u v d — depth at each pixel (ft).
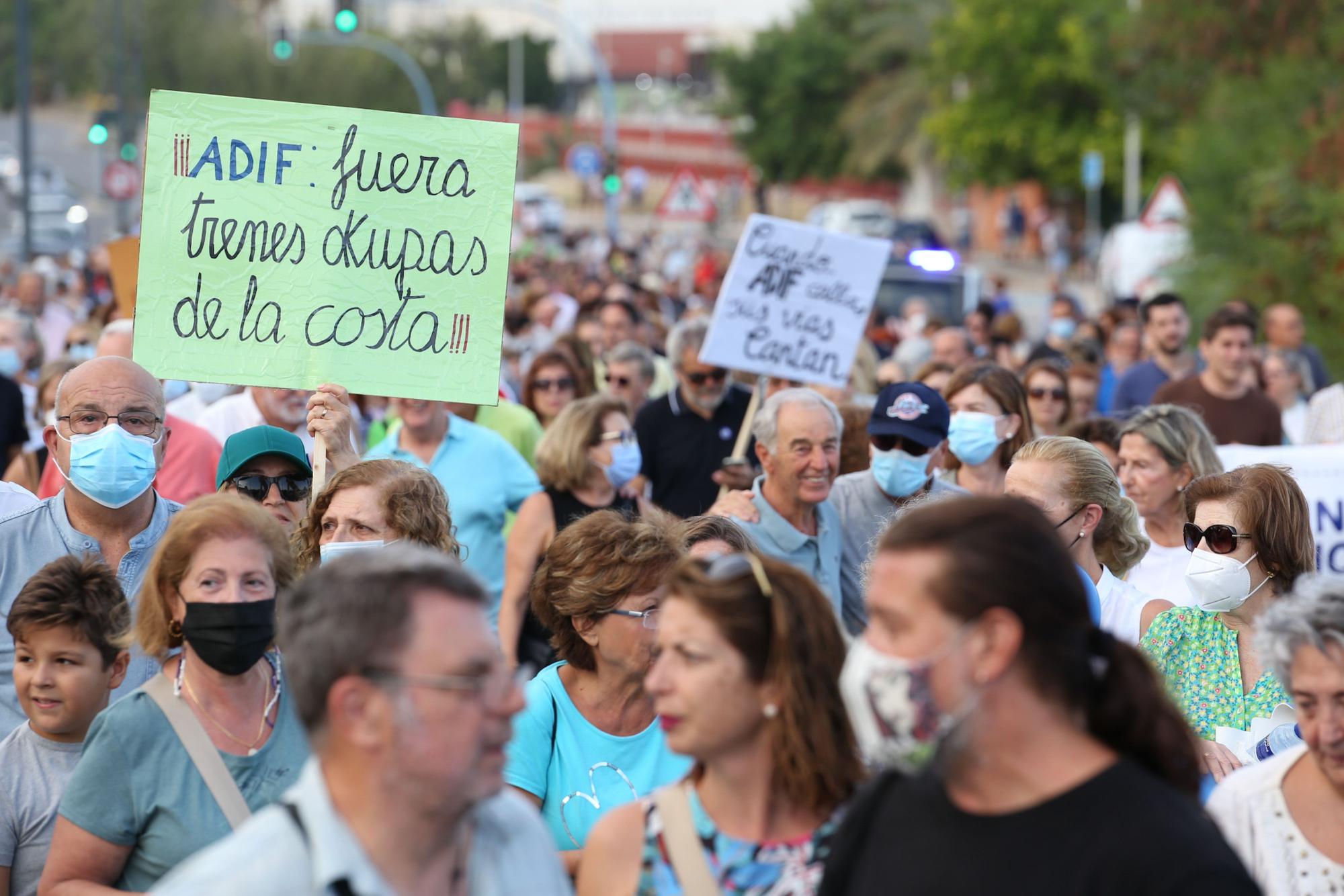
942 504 10.14
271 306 21.06
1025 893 9.60
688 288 126.21
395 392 21.30
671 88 477.77
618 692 16.42
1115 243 120.57
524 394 38.50
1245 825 12.50
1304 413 44.55
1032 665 9.86
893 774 10.81
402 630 9.95
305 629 10.14
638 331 53.47
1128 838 9.47
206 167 20.86
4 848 15.75
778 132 285.84
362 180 21.20
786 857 11.59
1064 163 190.70
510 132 21.43
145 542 20.52
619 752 16.44
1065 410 34.58
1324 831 12.25
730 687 11.48
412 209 21.31
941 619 9.72
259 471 21.26
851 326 34.55
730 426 34.27
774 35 291.58
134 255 42.09
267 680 14.70
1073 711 10.02
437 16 415.85
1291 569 17.80
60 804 14.01
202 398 33.53
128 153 146.82
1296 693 12.00
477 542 29.07
